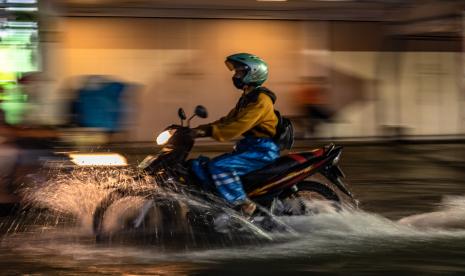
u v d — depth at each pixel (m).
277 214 9.33
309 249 8.75
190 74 20.41
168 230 9.28
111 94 19.72
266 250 8.74
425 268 7.99
